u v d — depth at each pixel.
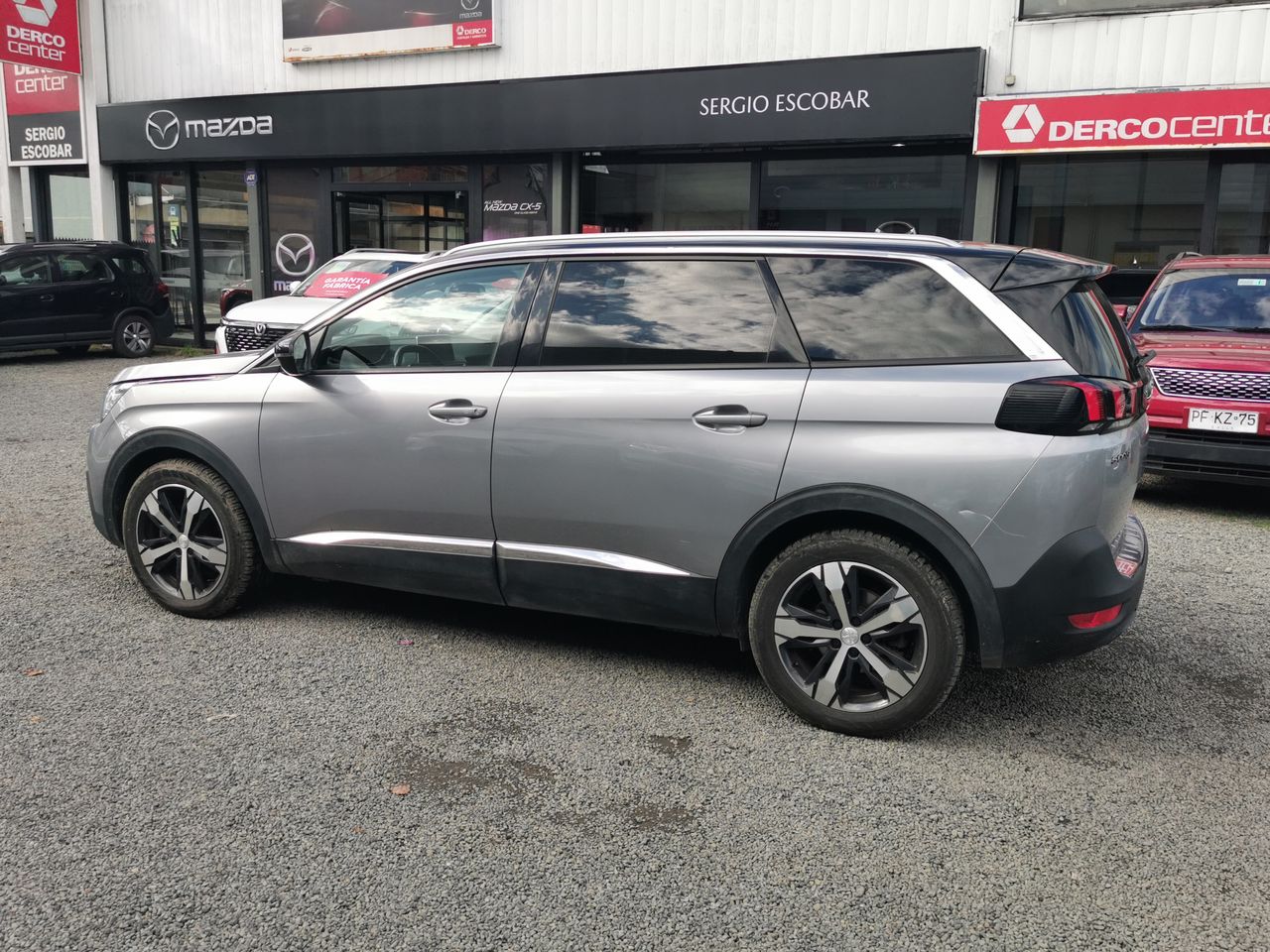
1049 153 11.03
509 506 4.07
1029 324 3.46
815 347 3.68
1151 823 3.13
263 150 15.88
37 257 15.09
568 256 4.12
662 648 4.54
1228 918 2.65
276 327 10.02
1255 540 6.52
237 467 4.53
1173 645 4.69
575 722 3.76
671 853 2.91
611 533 3.93
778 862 2.88
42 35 16.75
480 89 14.03
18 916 2.57
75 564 5.53
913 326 3.59
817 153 12.59
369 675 4.14
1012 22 11.18
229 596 4.68
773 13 12.31
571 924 2.58
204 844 2.90
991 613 3.43
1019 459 3.35
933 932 2.57
